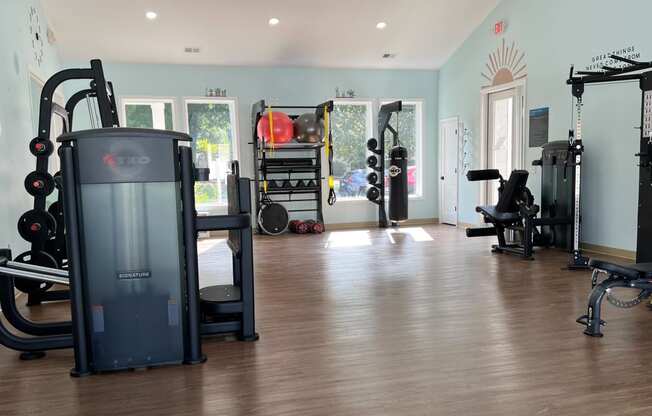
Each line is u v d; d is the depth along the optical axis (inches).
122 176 107.6
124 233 109.0
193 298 114.0
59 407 94.9
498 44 311.3
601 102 239.3
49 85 161.0
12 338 117.9
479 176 252.4
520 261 228.1
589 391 96.9
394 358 115.9
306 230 345.1
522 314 147.9
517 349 120.0
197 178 126.1
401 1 285.0
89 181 106.3
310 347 124.3
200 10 274.1
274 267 227.3
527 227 231.6
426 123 386.6
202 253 271.6
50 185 166.7
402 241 298.2
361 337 130.8
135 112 336.5
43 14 252.2
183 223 112.7
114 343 110.8
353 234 334.0
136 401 96.7
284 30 304.3
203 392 100.0
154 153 108.8
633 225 226.7
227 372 109.7
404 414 89.1
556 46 265.1
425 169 388.5
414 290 178.5
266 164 341.1
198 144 347.6
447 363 112.2
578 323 138.9
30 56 221.1
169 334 113.3
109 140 106.3
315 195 367.6
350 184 379.2
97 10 264.4
